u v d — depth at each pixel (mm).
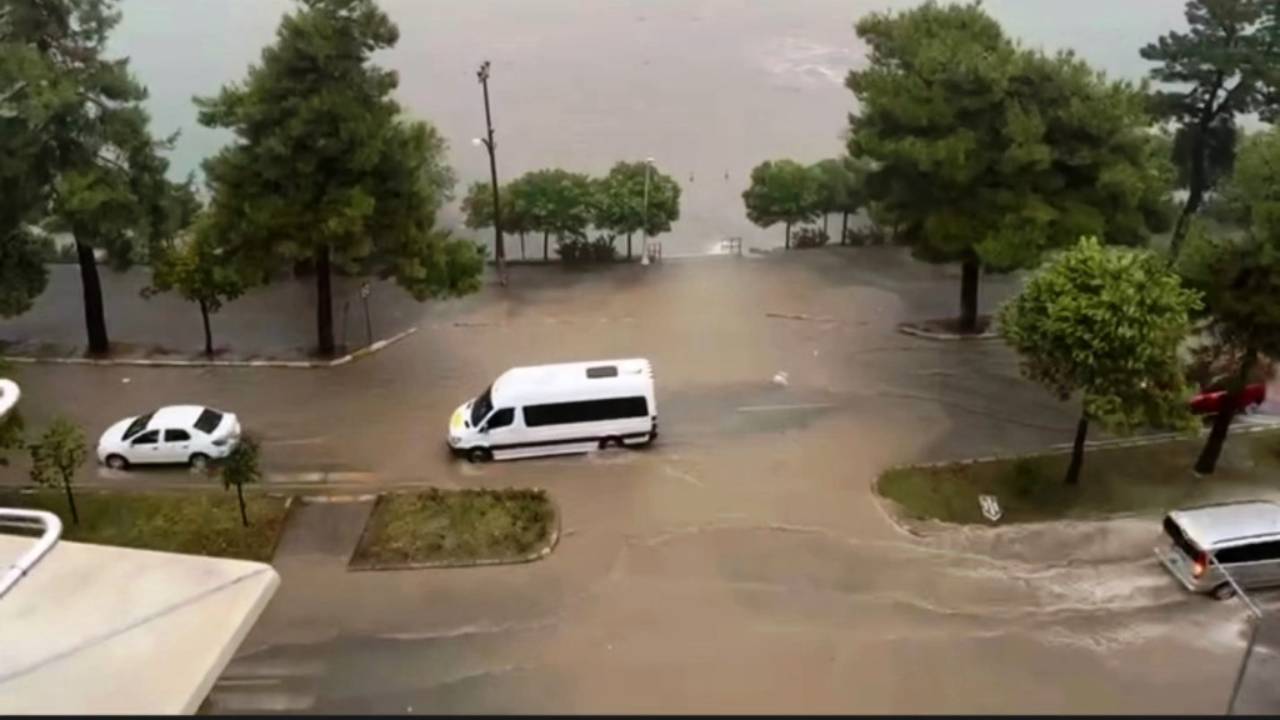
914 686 20312
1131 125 33156
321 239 31844
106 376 33000
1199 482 27391
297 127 31297
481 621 22641
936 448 28938
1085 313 24266
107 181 32281
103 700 15258
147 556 18266
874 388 32188
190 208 35000
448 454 28703
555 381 28391
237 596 17422
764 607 22859
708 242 44719
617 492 27047
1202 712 19406
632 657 21359
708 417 30516
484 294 38781
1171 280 24766
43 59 31297
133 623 16750
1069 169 33312
